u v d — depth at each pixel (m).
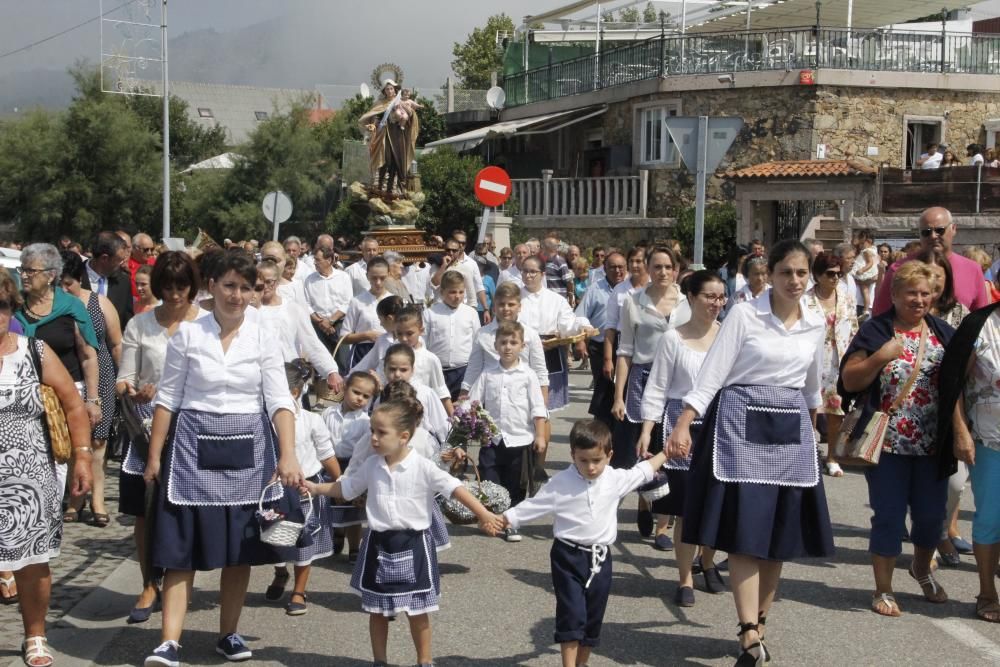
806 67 27.89
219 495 5.61
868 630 6.35
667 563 7.83
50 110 49.94
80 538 8.48
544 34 39.38
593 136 34.47
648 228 30.78
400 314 8.44
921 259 7.80
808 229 25.48
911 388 6.61
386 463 5.59
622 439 8.22
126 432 6.82
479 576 7.52
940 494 6.73
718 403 5.75
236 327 5.75
